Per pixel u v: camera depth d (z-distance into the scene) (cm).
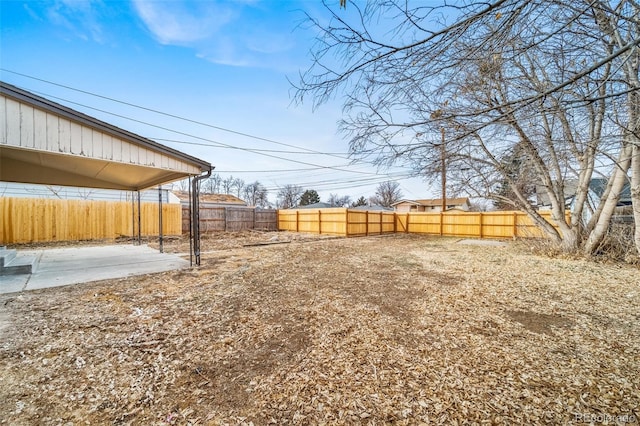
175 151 532
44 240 959
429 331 271
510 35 160
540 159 450
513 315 312
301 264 617
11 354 220
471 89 230
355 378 193
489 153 455
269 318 305
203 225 1388
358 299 372
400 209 3362
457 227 1456
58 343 240
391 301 364
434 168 329
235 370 204
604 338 252
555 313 318
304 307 340
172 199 1998
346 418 155
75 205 1021
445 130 230
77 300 356
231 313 318
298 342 249
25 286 420
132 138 464
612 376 191
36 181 748
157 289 410
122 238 1116
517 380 188
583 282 453
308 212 1552
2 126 334
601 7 154
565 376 192
